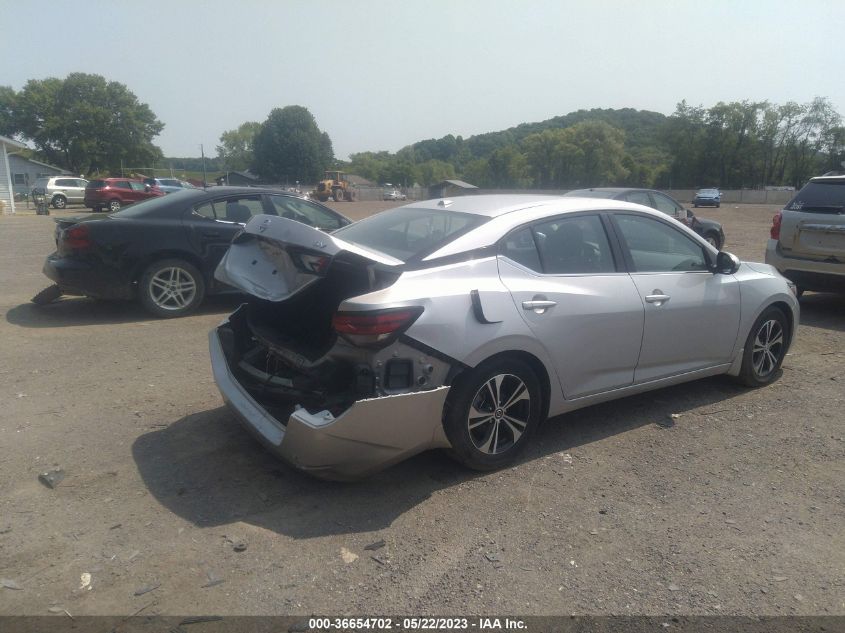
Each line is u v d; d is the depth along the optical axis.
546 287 4.01
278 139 102.62
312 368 3.60
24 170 56.22
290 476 3.87
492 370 3.80
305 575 2.97
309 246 3.51
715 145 88.56
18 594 2.80
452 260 3.76
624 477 3.94
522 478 3.91
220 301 8.73
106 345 6.54
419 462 4.10
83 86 79.25
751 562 3.12
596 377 4.34
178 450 4.18
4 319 7.57
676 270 4.79
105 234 7.29
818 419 4.87
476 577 2.98
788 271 8.31
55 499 3.57
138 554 3.09
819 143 85.25
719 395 5.35
